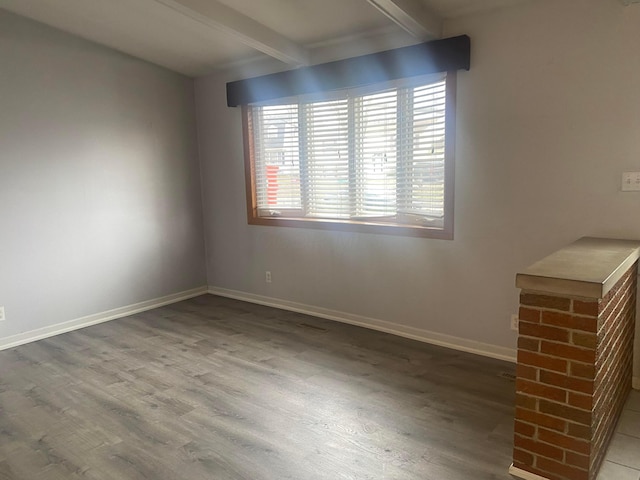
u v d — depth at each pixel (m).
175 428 2.34
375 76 3.39
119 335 3.73
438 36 3.05
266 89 4.09
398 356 3.17
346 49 3.60
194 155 4.80
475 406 2.48
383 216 3.65
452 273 3.24
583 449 1.76
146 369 3.06
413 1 2.76
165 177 4.55
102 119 4.02
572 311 1.72
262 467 2.01
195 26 3.49
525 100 2.79
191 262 4.87
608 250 2.25
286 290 4.34
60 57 3.71
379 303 3.68
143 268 4.43
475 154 3.02
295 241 4.18
